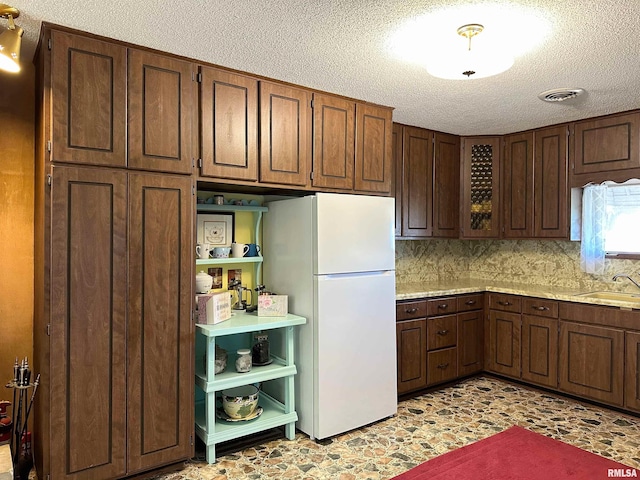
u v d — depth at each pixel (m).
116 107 2.32
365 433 3.07
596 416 3.37
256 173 2.81
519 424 3.21
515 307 4.08
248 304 3.39
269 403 3.21
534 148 4.15
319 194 2.95
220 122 2.66
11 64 2.09
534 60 2.50
